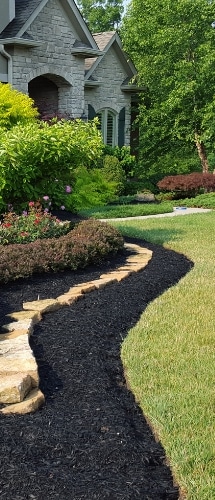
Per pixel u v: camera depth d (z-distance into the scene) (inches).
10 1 589.0
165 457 114.3
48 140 293.4
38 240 261.1
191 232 382.3
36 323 185.5
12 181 297.6
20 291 216.2
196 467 106.0
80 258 251.1
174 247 328.2
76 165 322.3
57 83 671.1
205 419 123.6
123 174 666.2
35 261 232.2
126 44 768.3
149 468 110.5
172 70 734.5
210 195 633.6
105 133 776.3
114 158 657.0
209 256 301.1
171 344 170.9
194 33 722.2
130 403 138.2
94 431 119.3
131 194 698.2
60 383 143.3
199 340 174.2
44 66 623.2
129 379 148.3
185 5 701.3
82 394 137.5
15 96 420.5
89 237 273.0
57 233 287.4
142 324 189.6
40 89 706.8
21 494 97.7
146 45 746.2
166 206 549.6
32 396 132.0
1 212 311.9
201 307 207.6
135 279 247.3
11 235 271.3
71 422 122.6
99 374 149.7
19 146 285.4
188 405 130.3
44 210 323.3
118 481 103.0
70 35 649.6
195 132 742.5
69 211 378.6
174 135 744.3
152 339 176.2
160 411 127.5
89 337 174.2
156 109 751.7
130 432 120.2
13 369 138.4
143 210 507.2
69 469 105.7
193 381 143.2
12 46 586.6
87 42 665.0
